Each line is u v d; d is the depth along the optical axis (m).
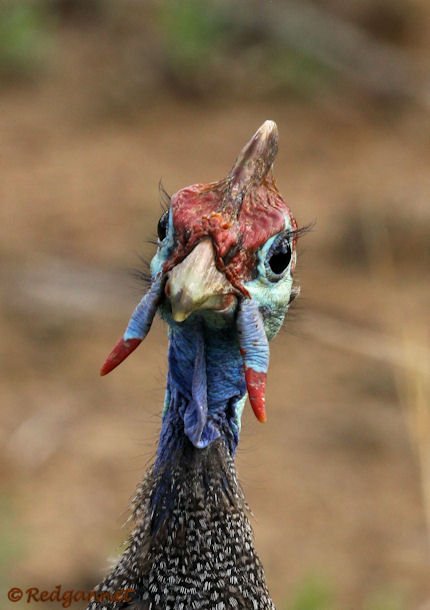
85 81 20.62
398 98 20.11
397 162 18.47
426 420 11.69
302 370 14.00
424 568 11.16
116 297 15.11
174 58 20.66
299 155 18.73
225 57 20.88
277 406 13.34
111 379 13.72
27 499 11.78
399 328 14.17
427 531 11.58
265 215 5.88
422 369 12.43
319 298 15.04
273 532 11.56
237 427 6.18
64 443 12.63
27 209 17.20
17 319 14.68
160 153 18.78
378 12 20.91
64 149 18.86
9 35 20.84
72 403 13.29
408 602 10.73
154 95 20.34
